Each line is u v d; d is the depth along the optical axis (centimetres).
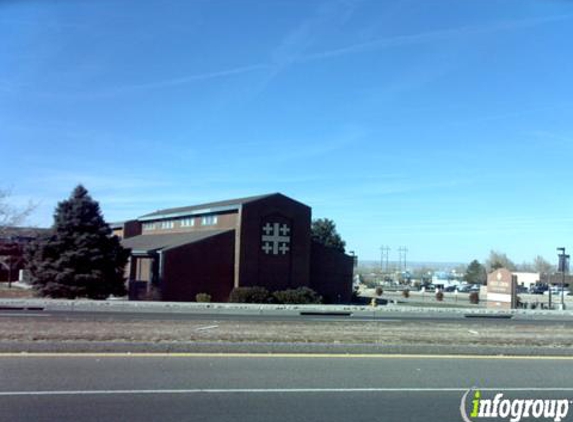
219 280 4119
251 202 4203
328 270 4625
